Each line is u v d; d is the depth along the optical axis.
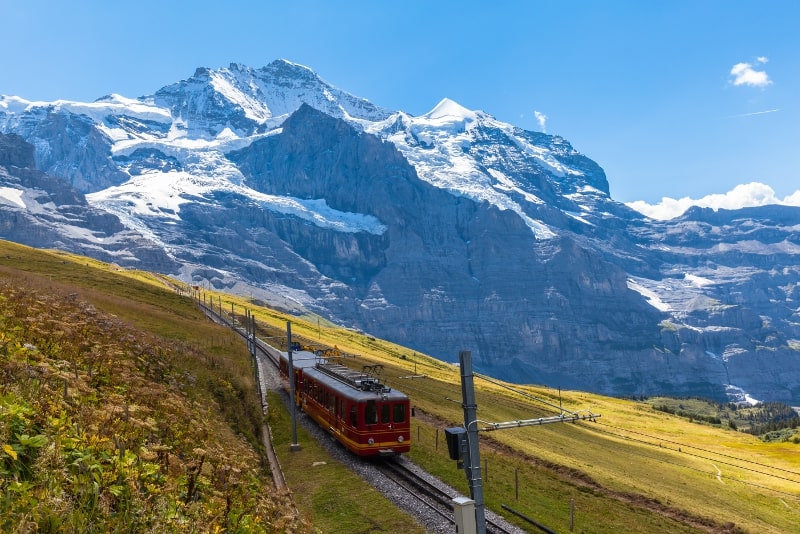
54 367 13.84
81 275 110.00
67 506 8.09
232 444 23.69
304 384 46.88
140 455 12.05
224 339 74.38
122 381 19.47
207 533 11.43
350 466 33.78
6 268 60.91
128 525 9.32
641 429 131.38
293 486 30.11
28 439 8.80
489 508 30.05
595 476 52.44
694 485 66.75
